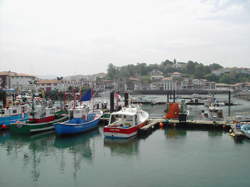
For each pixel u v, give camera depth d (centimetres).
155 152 2683
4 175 2120
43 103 4675
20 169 2253
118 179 2012
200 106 8738
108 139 3219
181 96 15438
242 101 11788
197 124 3803
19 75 12794
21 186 1906
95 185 1908
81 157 2562
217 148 2806
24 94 6450
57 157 2575
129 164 2344
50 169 2247
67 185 1916
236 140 3102
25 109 4209
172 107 4497
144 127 3475
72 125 3334
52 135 3459
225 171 2155
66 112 4550
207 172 2136
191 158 2488
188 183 1923
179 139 3219
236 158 2475
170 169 2209
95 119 3903
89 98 4216
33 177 2070
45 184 1938
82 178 2041
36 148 2892
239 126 3425
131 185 1898
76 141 3173
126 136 3150
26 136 3409
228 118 4250
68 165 2339
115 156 2577
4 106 5028
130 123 3438
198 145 2938
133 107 4072
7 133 3572
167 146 2912
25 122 3688
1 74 12031
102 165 2325
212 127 3738
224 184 1908
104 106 5900
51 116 3906
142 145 2959
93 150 2780
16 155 2652
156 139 3225
